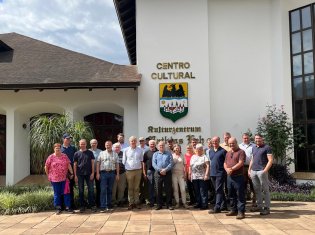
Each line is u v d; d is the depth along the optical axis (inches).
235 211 356.5
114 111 616.7
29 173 616.4
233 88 558.9
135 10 600.7
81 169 387.5
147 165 406.3
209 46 560.4
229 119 555.2
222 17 565.0
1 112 613.3
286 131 518.9
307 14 538.6
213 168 374.9
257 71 561.0
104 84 518.6
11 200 390.0
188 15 552.1
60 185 384.5
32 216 370.3
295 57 548.7
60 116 502.3
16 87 518.9
